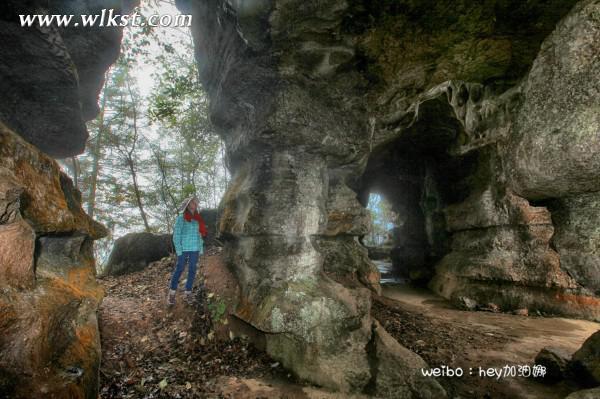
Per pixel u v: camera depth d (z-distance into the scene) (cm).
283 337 498
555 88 325
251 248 558
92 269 376
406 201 1520
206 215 1091
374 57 477
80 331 294
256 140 540
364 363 461
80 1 452
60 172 342
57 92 461
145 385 411
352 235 866
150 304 614
